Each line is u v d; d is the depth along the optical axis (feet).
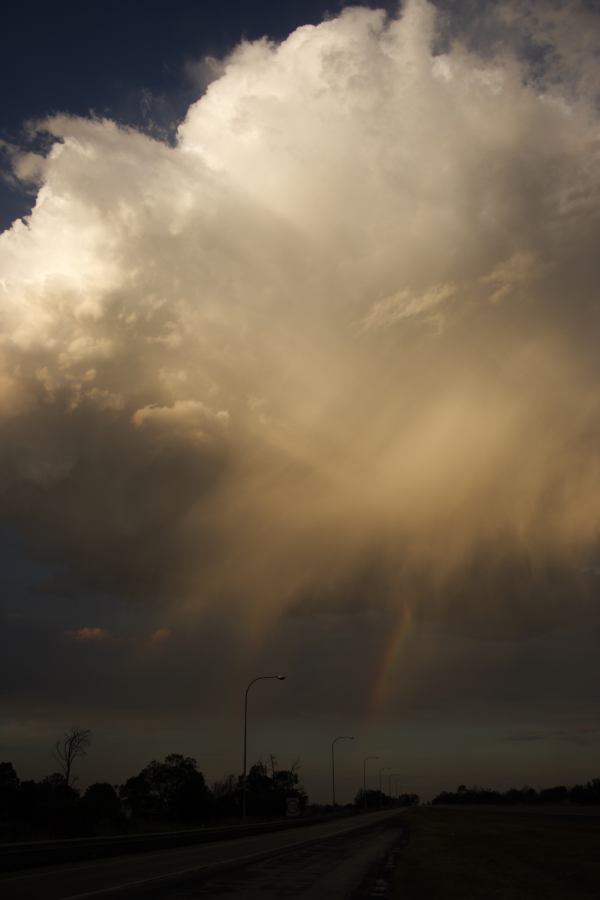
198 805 339.98
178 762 426.10
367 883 72.33
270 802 446.19
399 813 515.91
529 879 77.82
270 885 69.26
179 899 57.16
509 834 187.62
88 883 69.72
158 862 100.48
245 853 121.49
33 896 58.75
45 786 289.33
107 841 113.39
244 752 229.45
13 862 86.12
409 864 97.35
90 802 248.52
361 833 204.85
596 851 124.36
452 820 314.96
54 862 96.02
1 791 256.52
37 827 175.32
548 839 163.02
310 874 81.92
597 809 500.74
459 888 68.74
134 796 416.05
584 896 63.57
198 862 100.32
